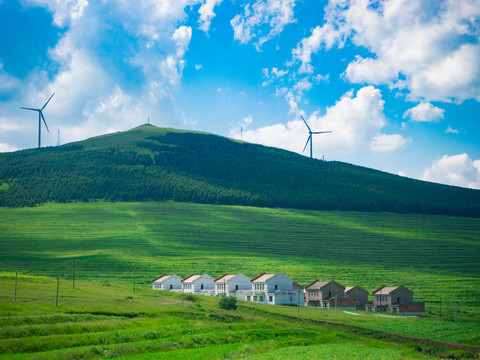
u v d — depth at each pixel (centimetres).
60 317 10300
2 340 8288
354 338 12188
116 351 8344
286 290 18875
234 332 10869
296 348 9681
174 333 10212
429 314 18275
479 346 11919
